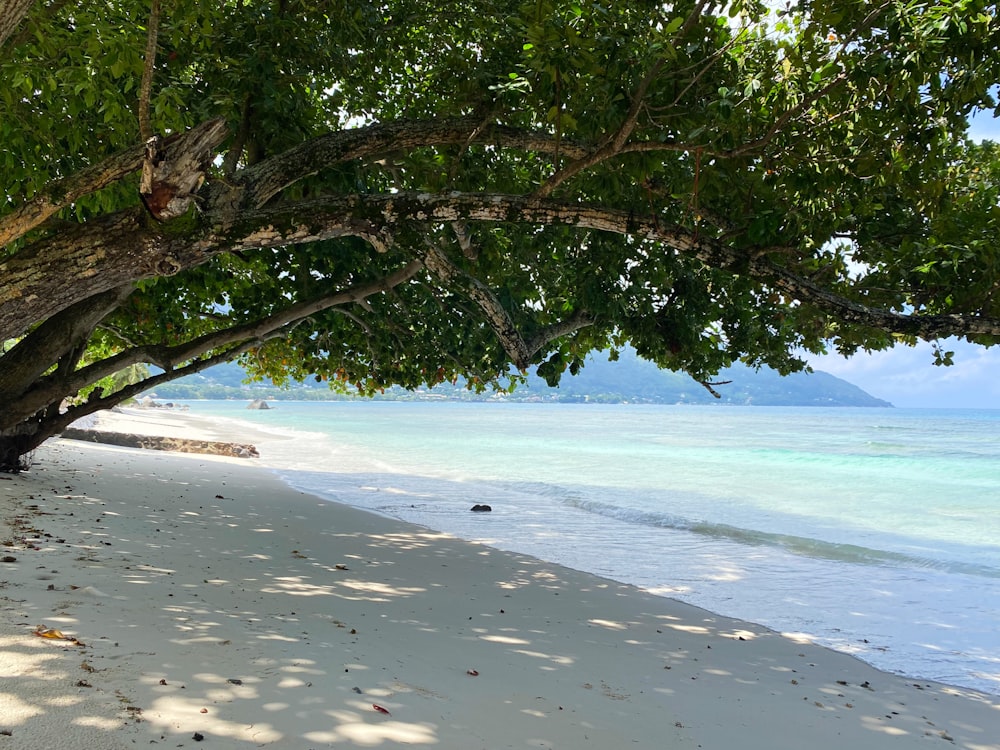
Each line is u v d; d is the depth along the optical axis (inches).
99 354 639.8
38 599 182.9
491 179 369.4
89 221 193.2
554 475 992.9
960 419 4539.9
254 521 412.8
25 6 160.2
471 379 526.6
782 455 1470.2
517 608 277.9
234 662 157.9
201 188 201.2
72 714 118.9
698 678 213.8
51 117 282.0
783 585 391.2
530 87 259.0
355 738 128.3
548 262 440.1
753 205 273.4
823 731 180.9
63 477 466.3
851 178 254.7
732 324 426.9
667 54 208.2
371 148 263.0
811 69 237.1
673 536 533.3
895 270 324.2
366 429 2234.3
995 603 365.1
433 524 526.6
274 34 314.5
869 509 771.4
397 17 370.9
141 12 288.5
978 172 338.3
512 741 141.3
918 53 204.4
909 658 271.0
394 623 225.8
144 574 233.3
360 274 461.1
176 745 114.3
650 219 239.3
